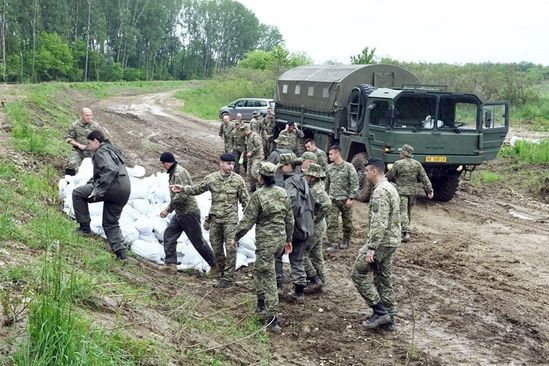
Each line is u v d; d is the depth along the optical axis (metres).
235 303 7.28
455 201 14.08
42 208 8.53
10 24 72.62
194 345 5.34
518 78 34.91
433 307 7.49
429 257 9.55
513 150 18.69
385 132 12.80
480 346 6.43
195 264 8.41
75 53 83.19
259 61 64.31
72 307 4.41
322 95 15.66
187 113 37.38
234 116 31.09
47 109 22.33
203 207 9.29
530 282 8.47
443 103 13.28
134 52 98.69
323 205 7.80
